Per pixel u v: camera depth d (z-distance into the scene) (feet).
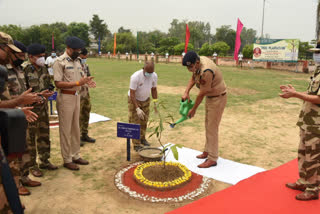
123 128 14.43
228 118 24.91
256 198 10.78
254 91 41.57
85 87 16.84
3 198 5.67
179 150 16.24
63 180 12.46
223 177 12.87
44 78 12.75
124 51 230.89
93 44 301.02
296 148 17.26
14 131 5.73
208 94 13.41
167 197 10.91
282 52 83.20
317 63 10.22
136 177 12.08
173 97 35.09
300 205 10.30
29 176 12.82
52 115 23.00
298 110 29.12
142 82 15.35
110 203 10.52
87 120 17.52
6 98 7.51
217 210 9.89
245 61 99.30
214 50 159.53
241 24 88.43
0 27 212.64
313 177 10.54
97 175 13.01
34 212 9.85
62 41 249.75
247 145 17.62
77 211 9.96
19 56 9.72
